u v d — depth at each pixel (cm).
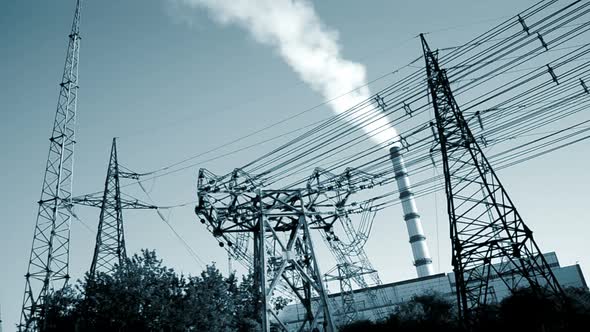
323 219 3306
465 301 2303
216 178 3222
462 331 2297
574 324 2123
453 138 2516
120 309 3152
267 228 3197
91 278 3481
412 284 8831
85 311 3272
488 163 2352
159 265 3672
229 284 4391
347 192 3169
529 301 2225
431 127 2541
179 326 3186
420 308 5150
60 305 3528
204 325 3378
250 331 3869
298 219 3033
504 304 2336
